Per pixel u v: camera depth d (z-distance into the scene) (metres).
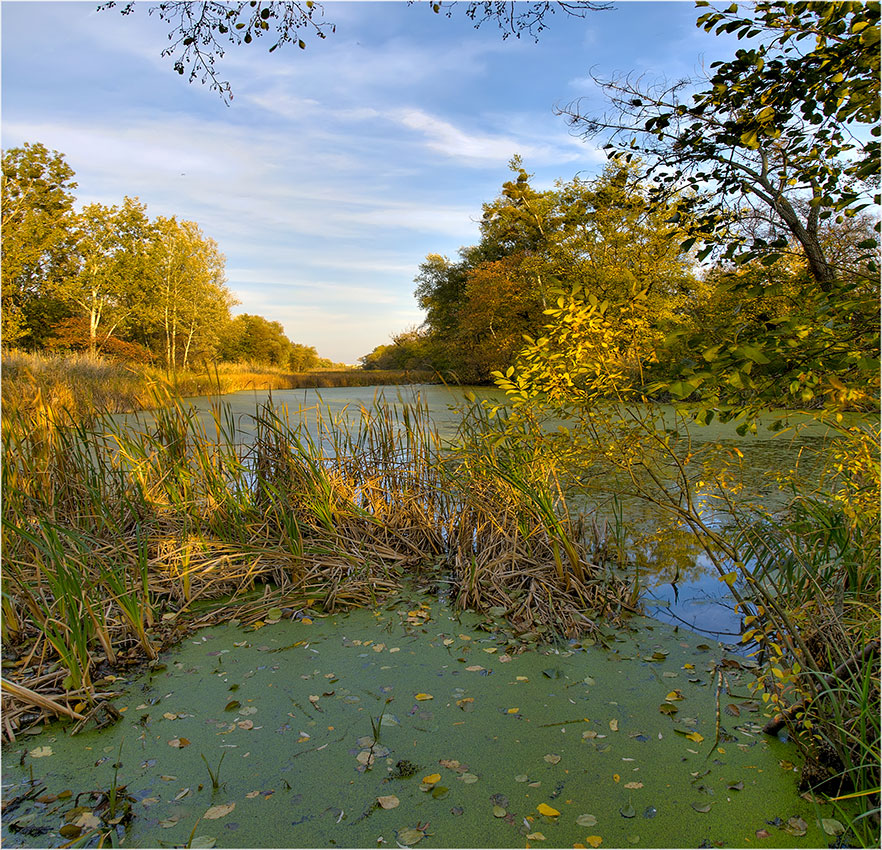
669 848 1.74
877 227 2.16
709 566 3.90
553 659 2.84
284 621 3.27
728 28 2.28
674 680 2.65
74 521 3.86
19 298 27.70
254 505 4.25
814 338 1.95
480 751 2.18
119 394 10.24
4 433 4.00
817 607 2.45
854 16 2.02
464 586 3.49
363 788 2.00
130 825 1.83
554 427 4.78
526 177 24.50
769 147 2.64
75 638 2.54
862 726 1.81
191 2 3.51
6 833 1.80
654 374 2.13
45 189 26.77
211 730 2.31
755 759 2.12
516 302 20.92
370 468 4.62
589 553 3.94
